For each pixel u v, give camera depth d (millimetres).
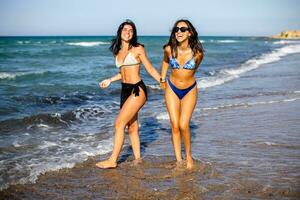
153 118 8516
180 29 4820
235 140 6520
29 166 5195
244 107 9492
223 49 45344
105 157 5703
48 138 6844
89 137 6914
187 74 4992
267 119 8102
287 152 5785
